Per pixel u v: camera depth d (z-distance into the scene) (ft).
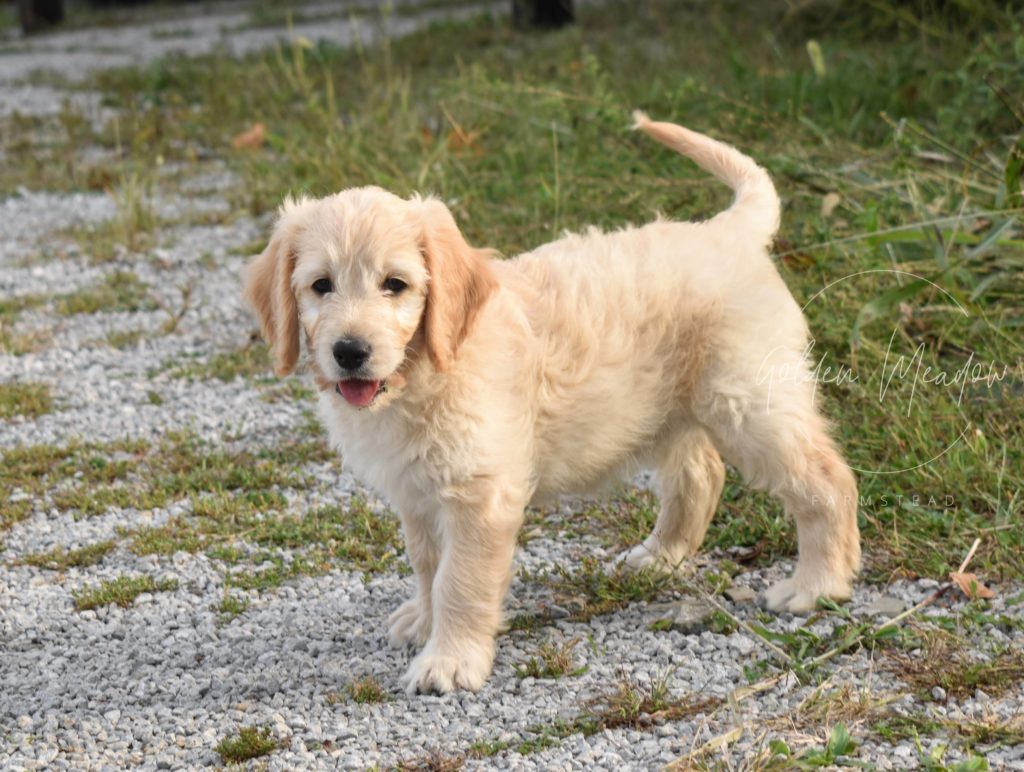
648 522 20.49
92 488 23.22
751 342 17.03
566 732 14.74
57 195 43.78
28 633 18.22
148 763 14.75
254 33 85.92
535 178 34.12
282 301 16.08
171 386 27.78
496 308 16.33
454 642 16.19
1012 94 33.45
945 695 14.93
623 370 16.93
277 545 20.81
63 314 32.48
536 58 56.18
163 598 19.15
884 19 49.26
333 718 15.47
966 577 17.31
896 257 26.16
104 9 112.98
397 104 48.88
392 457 16.01
